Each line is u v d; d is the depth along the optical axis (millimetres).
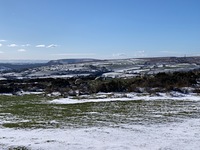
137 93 45969
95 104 36469
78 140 19344
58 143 18656
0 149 17531
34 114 29828
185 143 18484
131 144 18359
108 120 26047
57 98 44000
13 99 43969
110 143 18609
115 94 45531
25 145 18266
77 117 27734
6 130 22438
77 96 45500
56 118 27375
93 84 53406
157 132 21438
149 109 31719
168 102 36875
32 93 53125
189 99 39375
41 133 21359
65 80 62656
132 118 26828
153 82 51000
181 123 24484
